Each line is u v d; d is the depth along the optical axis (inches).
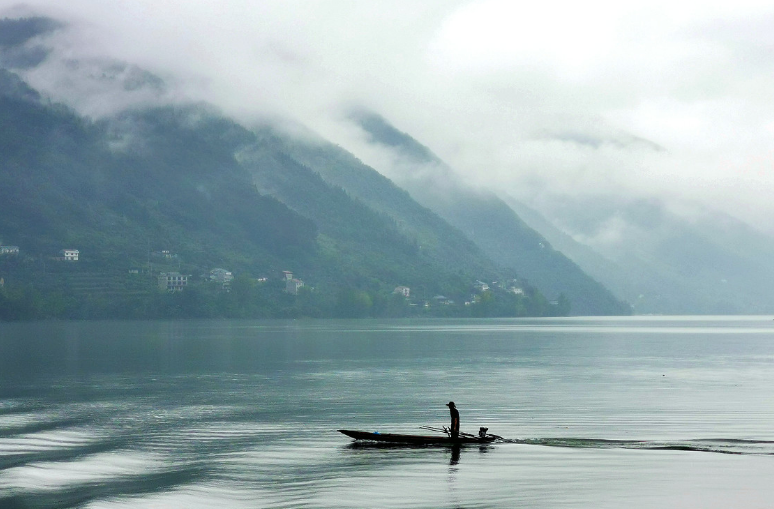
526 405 2721.5
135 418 2465.6
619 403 2748.5
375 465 1796.3
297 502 1524.4
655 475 1686.8
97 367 4328.3
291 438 2118.6
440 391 3166.8
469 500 1519.4
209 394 3080.7
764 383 3425.2
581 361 4857.3
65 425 2340.1
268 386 3373.5
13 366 4375.0
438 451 1932.8
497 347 6491.1
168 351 5743.1
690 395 2974.9
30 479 1707.7
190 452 1948.8
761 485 1605.6
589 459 1836.9
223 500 1547.7
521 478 1670.8
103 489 1625.2
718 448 1948.8
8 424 2359.7
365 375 3895.2
